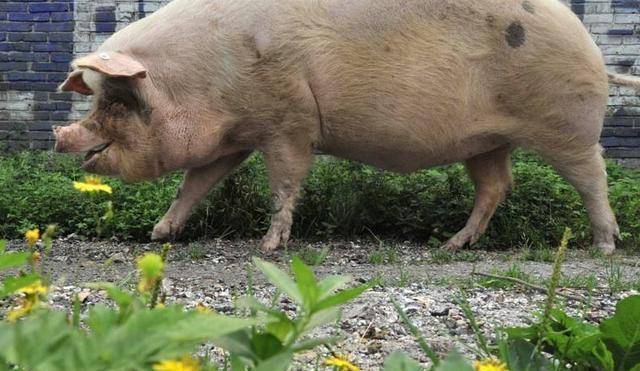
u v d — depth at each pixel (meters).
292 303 3.86
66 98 7.44
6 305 2.61
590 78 4.84
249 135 4.72
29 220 5.53
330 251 5.09
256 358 1.30
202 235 5.39
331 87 4.69
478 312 3.79
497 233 5.39
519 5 4.77
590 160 4.96
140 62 4.54
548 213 5.54
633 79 5.09
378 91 4.70
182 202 4.97
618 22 7.29
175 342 1.09
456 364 1.31
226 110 4.64
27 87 7.44
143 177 4.61
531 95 4.81
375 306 3.80
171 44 4.58
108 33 7.38
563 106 4.83
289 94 4.66
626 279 4.45
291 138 4.73
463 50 4.73
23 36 7.41
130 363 1.06
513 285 4.20
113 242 5.31
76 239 5.37
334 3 4.69
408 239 5.46
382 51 4.69
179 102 4.58
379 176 5.64
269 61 4.62
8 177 6.11
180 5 4.68
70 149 4.49
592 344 2.01
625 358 2.03
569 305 3.93
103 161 4.53
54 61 7.42
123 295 1.38
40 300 1.59
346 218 5.43
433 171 5.80
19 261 1.61
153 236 4.95
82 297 3.81
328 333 3.49
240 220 5.41
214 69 4.60
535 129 4.86
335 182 5.57
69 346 1.06
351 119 4.73
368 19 4.68
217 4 4.66
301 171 4.78
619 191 5.83
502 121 4.83
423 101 4.72
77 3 7.38
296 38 4.63
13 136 7.44
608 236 5.09
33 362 1.04
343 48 4.67
